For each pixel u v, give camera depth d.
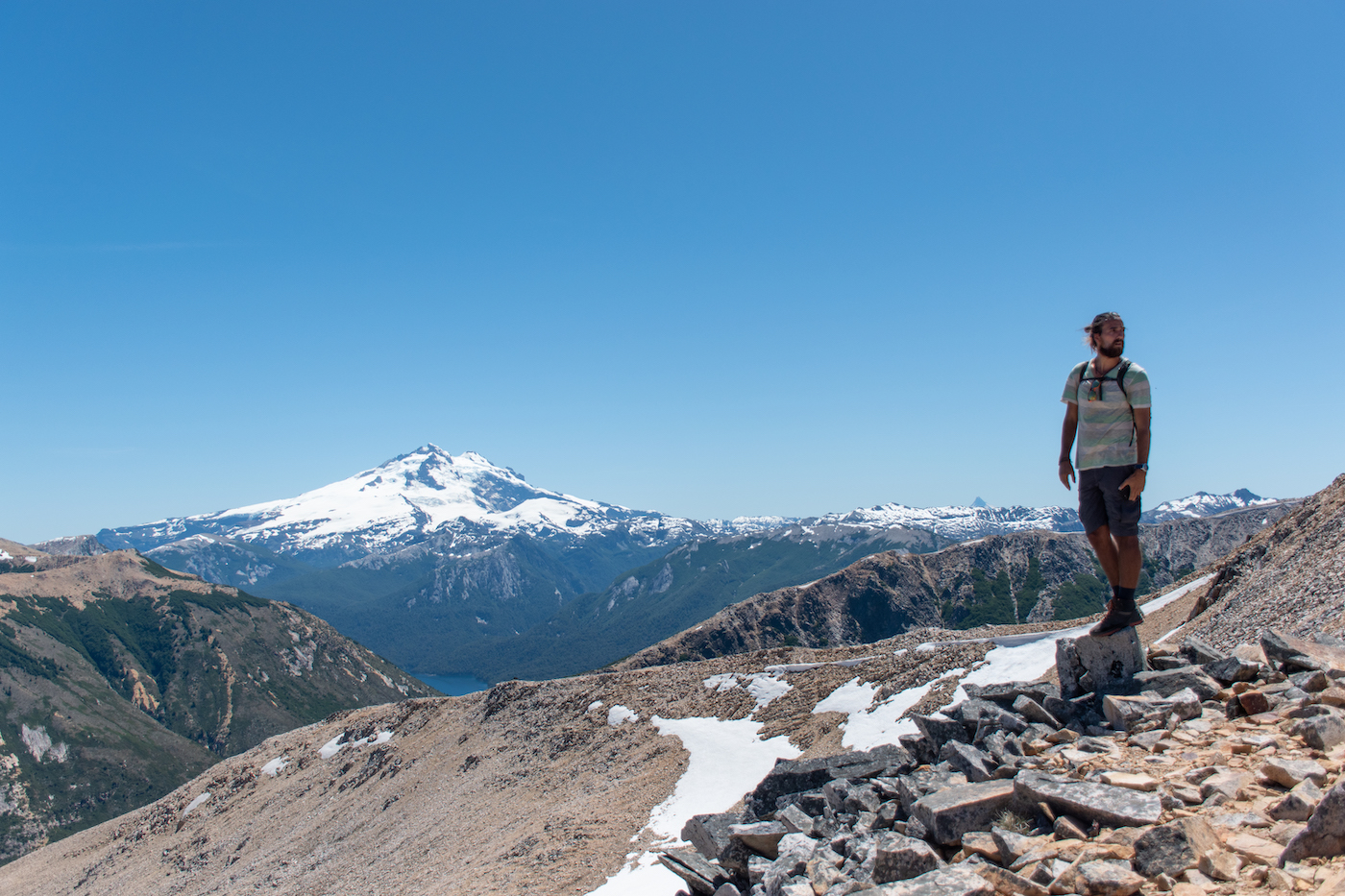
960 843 8.52
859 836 9.79
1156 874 6.55
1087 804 7.84
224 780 116.50
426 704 108.06
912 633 67.44
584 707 79.25
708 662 80.38
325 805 92.69
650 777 54.31
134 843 110.38
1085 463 11.08
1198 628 34.88
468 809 68.94
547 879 40.16
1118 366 10.80
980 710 11.86
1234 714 9.45
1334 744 7.80
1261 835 6.64
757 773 47.91
